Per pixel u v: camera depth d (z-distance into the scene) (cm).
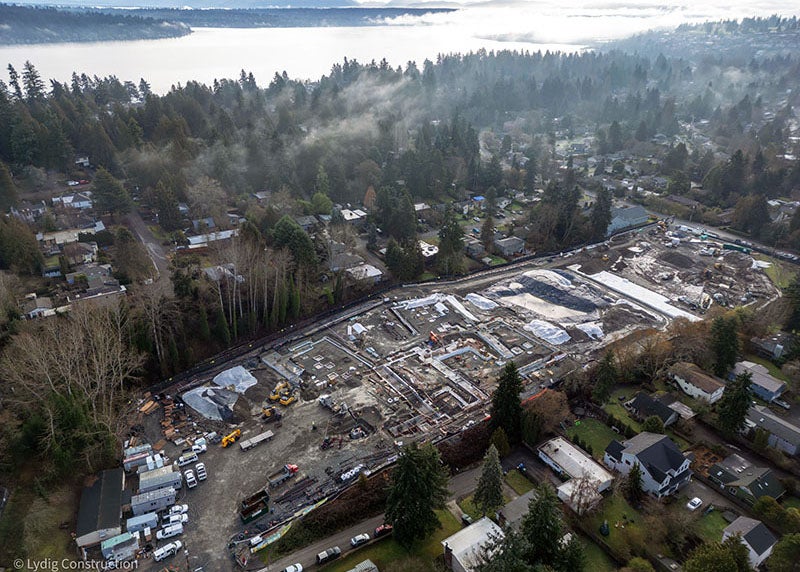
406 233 14462
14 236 10844
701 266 13288
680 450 7056
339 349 9775
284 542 5981
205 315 9381
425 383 8806
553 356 9594
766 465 7131
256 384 8700
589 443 7519
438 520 5934
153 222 14400
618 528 6175
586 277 12825
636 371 8806
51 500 6288
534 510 5266
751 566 5372
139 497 6328
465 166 19450
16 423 6606
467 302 11594
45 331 7862
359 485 6662
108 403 7812
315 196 15838
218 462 7138
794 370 8675
